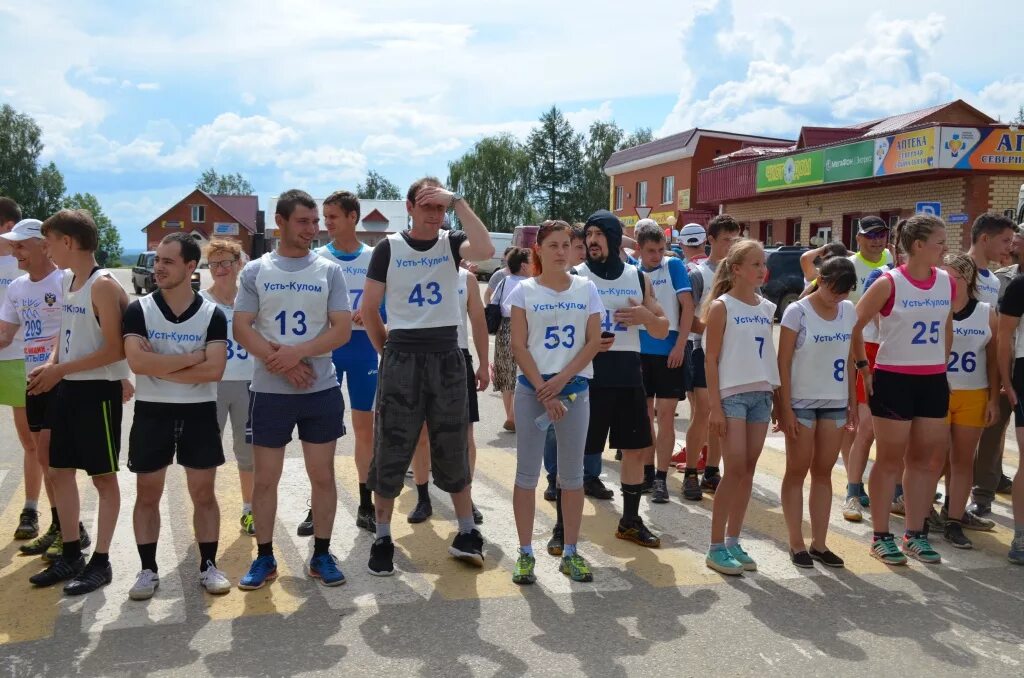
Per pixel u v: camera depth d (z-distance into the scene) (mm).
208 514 4543
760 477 7102
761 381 4863
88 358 4379
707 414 6348
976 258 5859
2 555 5020
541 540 5449
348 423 9398
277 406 4551
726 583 4730
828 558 5008
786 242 29875
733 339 4855
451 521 5809
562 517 4871
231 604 4344
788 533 5449
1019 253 6160
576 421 4715
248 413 5211
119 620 4133
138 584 4387
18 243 4938
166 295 4414
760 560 5113
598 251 5340
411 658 3773
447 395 4797
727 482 4859
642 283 5344
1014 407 5246
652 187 40688
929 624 4211
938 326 5062
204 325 4426
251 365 5469
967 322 5355
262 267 4555
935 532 5691
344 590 4555
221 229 75562
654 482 6488
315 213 4605
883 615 4316
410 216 4926
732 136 37062
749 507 6238
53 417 4496
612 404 5242
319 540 4707
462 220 4703
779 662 3781
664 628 4121
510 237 41781
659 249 6277
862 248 6793
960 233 22094
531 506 4762
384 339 4988
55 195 79312
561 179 73812
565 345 4648
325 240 53344
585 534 5566
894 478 5152
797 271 19734
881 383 5148
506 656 3803
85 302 4430
